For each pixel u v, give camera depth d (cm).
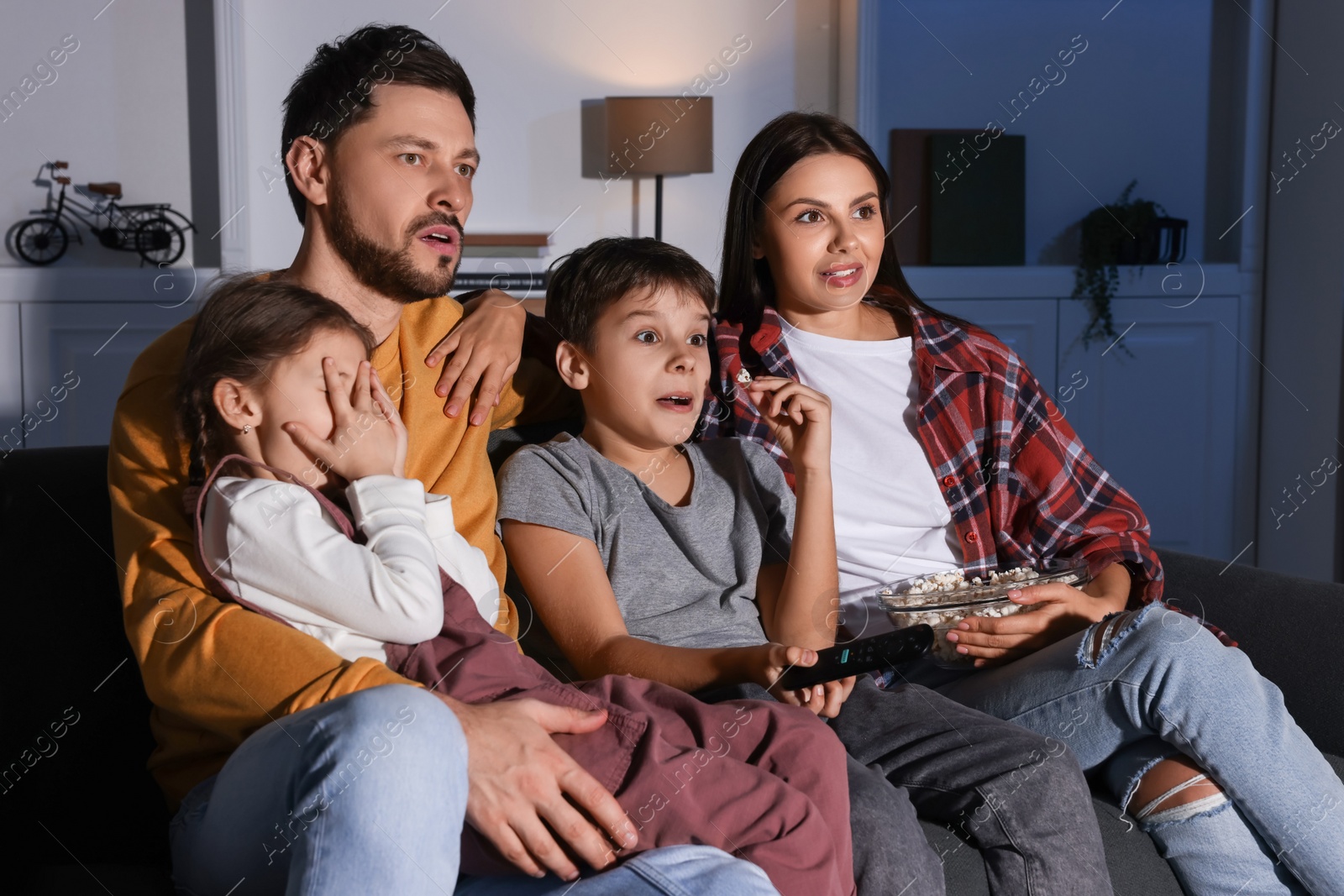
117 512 107
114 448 111
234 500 99
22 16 349
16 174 353
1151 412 354
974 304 353
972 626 133
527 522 126
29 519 116
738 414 149
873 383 157
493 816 85
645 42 395
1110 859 112
